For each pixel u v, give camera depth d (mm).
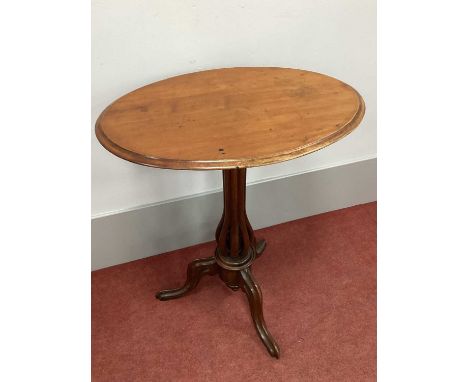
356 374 1644
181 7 1812
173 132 1361
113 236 2150
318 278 2086
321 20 2037
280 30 1994
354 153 2438
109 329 1880
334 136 1308
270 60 2043
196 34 1878
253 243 1869
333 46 2113
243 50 1978
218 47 1935
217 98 1581
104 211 2098
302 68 2113
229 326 1877
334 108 1459
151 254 2270
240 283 1798
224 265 1791
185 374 1685
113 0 1722
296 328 1843
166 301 2006
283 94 1585
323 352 1736
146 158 1242
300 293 2010
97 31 1753
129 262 2238
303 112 1442
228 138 1309
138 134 1361
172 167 1212
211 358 1741
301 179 2367
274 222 2443
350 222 2441
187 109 1507
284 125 1365
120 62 1830
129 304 1999
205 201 2223
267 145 1261
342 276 2094
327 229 2396
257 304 1743
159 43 1846
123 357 1759
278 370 1680
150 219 2174
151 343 1813
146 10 1774
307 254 2232
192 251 2293
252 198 2320
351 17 2076
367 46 2168
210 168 1200
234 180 1628
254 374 1670
